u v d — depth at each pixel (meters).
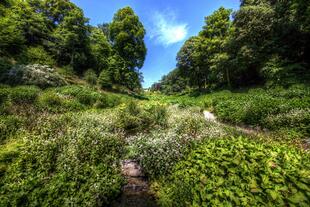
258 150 3.98
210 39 32.56
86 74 27.33
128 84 34.25
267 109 10.30
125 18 34.28
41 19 27.52
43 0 31.12
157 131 8.42
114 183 4.78
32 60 23.58
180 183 4.29
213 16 32.47
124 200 4.54
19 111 9.16
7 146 5.43
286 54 19.16
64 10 31.25
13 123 7.06
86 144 6.04
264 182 3.13
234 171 3.65
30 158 5.02
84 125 7.81
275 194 2.86
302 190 2.78
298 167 3.27
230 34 25.88
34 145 5.53
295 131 7.95
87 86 24.12
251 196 3.08
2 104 9.62
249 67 24.41
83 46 30.33
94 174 4.80
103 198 4.27
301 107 9.38
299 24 17.44
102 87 27.44
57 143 5.88
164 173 5.19
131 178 5.41
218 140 5.15
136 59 36.16
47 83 17.61
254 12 20.61
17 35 21.98
